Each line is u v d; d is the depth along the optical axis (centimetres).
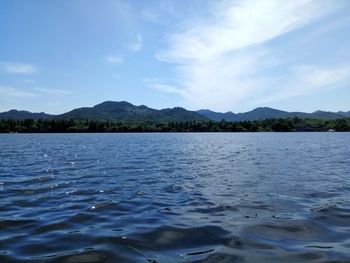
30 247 968
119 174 2614
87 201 1614
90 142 8900
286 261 850
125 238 1048
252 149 5866
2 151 5388
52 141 9619
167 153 4972
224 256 889
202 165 3262
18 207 1491
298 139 10738
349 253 898
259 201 1574
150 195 1758
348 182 2139
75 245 984
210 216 1315
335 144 7456
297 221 1223
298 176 2425
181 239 1040
